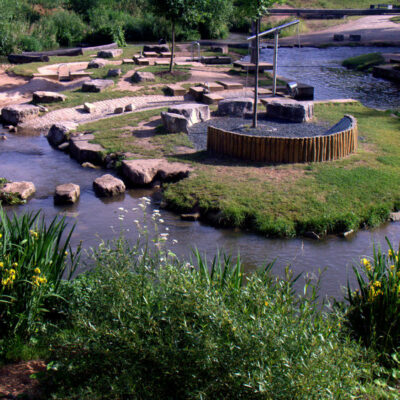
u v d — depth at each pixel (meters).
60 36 40.59
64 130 15.42
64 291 5.21
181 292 3.95
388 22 50.75
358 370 3.88
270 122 15.83
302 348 3.60
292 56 36.50
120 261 4.49
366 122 16.47
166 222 9.68
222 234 9.16
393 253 5.20
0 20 33.22
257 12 13.06
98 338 3.87
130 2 49.59
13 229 5.24
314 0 58.72
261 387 3.31
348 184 10.77
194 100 20.02
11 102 20.52
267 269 5.54
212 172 11.59
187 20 23.19
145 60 27.05
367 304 4.97
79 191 11.27
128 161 12.34
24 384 4.07
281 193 10.33
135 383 3.65
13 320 4.73
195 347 3.61
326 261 8.08
